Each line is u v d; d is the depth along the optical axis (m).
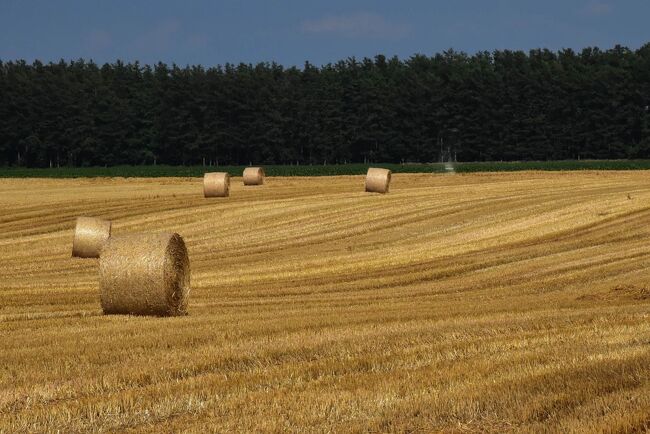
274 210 81.06
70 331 27.64
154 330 27.33
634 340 23.30
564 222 68.25
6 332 28.05
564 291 42.22
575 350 21.89
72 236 70.19
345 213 78.38
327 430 15.62
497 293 42.50
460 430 15.53
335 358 21.89
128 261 32.53
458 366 20.34
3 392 18.77
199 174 171.00
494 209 77.06
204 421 16.44
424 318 30.09
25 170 179.00
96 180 137.25
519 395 17.20
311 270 53.38
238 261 58.53
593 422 14.98
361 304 37.75
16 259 60.75
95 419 16.73
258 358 22.09
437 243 62.84
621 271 47.03
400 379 19.22
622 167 158.75
